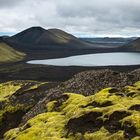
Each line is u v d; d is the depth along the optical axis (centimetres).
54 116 5972
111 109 4872
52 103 7175
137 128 4056
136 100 5259
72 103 6512
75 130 4725
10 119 8938
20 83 14562
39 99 9688
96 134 4341
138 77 7669
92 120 4772
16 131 6178
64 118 5669
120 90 6362
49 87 10806
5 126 8662
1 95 12988
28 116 7544
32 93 10456
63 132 4866
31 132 5281
